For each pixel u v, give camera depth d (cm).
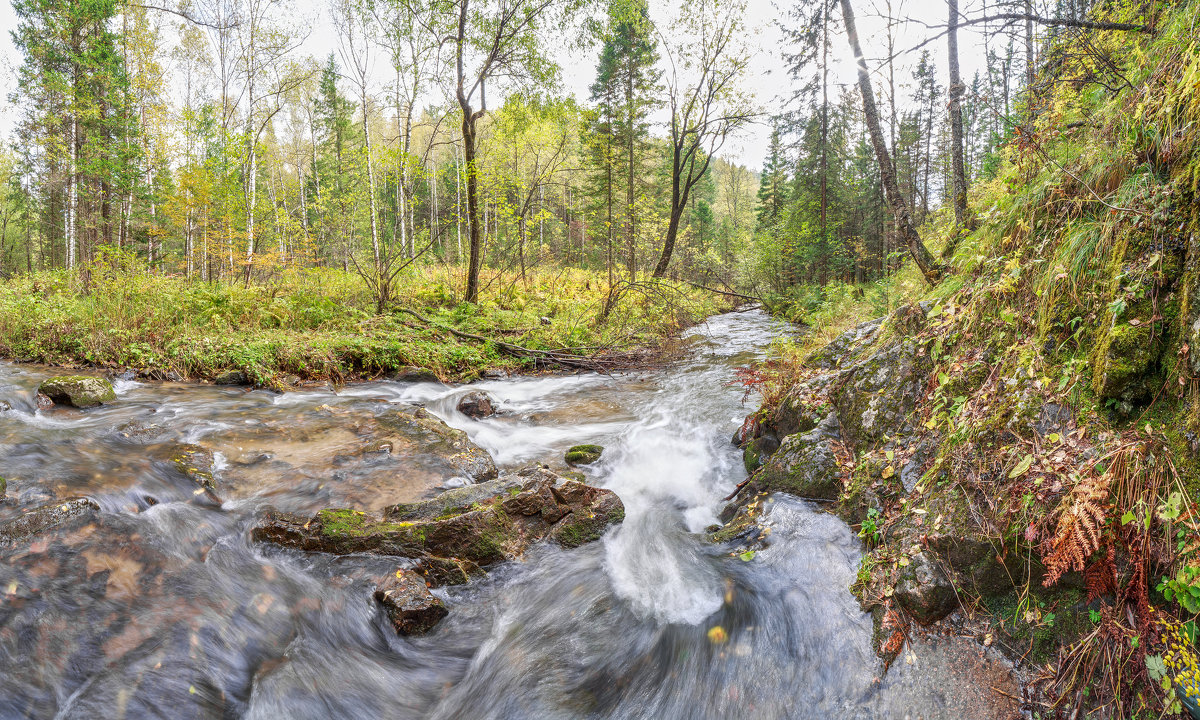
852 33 770
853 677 282
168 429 625
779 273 2661
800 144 2750
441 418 773
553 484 480
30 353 926
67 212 2370
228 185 1521
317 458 575
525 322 1343
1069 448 266
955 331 400
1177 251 266
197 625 328
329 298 1310
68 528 385
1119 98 369
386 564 400
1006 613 264
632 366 1121
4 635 296
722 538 425
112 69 2044
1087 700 224
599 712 296
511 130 1609
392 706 308
